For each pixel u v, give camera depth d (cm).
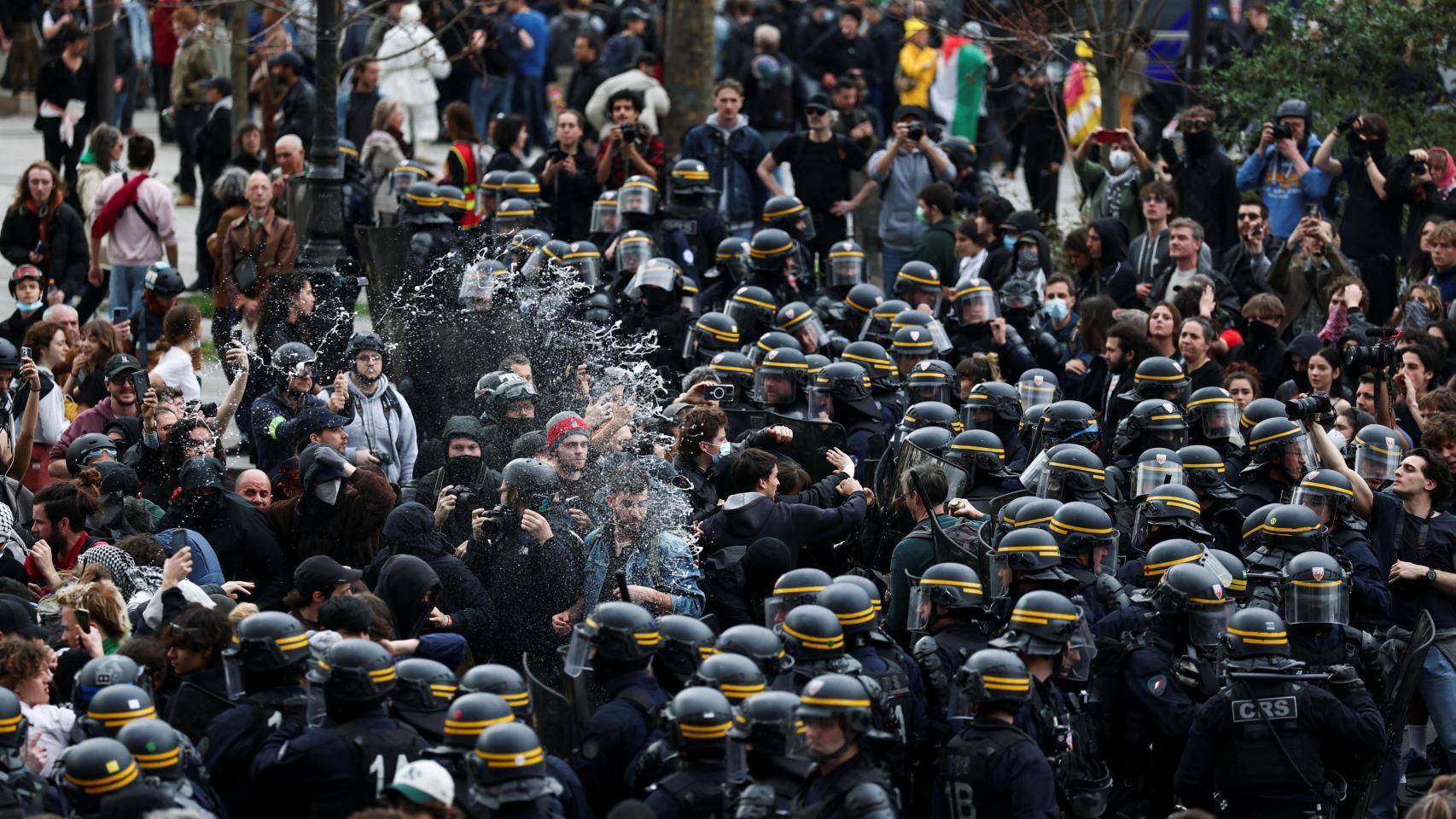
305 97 7106
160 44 9075
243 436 4919
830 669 2638
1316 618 2983
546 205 5966
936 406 3816
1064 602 2734
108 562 3322
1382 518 3628
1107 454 4328
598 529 3428
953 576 2914
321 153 5472
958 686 2664
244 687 2698
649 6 9575
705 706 2461
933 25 7500
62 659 2934
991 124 8600
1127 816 3052
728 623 3400
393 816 2148
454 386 4766
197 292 6750
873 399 4172
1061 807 2825
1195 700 2953
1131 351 4500
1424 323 4719
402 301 5038
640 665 2702
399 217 5878
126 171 5928
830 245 6319
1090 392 4772
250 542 3553
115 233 5819
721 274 5378
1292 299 5209
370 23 8338
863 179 6912
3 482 3941
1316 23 6462
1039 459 3559
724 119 6303
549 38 9444
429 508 3722
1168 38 8044
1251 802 2808
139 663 2775
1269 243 5547
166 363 4491
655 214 5509
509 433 3956
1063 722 2752
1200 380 4434
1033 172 7431
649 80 7631
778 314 4759
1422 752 3741
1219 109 6750
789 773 2448
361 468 3684
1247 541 3391
